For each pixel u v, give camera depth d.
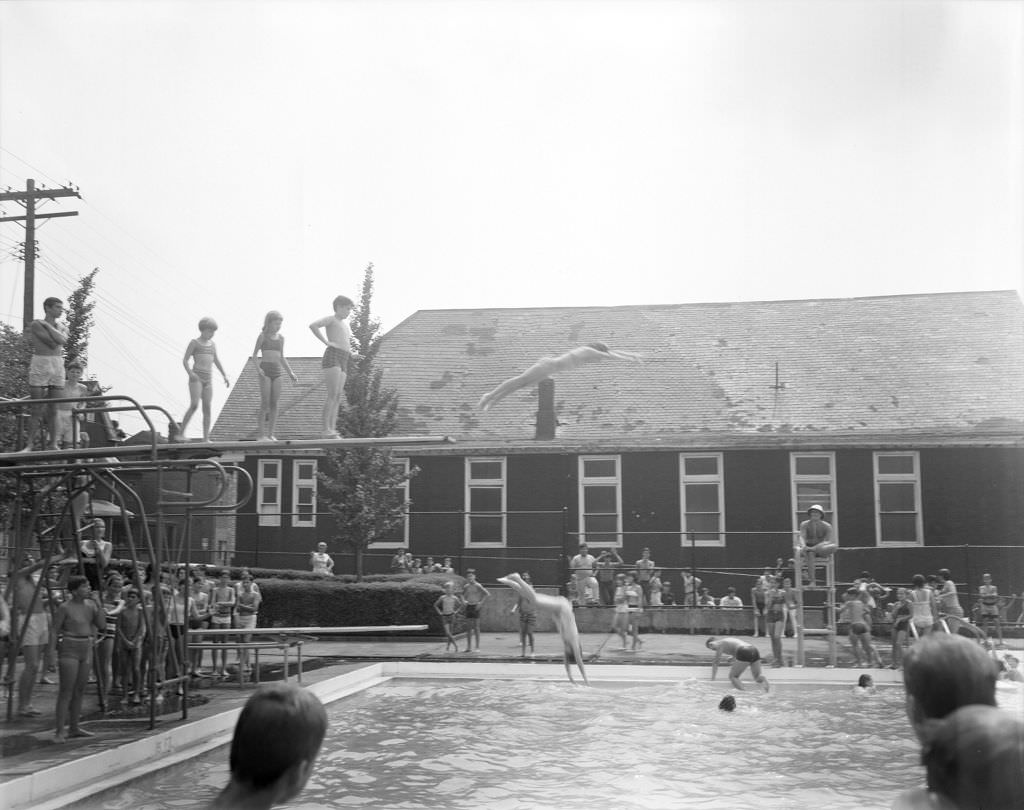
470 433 31.78
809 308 34.88
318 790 10.21
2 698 13.99
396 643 23.19
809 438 28.98
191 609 15.67
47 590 13.31
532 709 15.13
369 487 25.39
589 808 9.46
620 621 21.31
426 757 11.84
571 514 29.67
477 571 29.03
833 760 11.61
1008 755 2.63
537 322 35.94
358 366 26.67
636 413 31.67
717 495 29.39
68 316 25.36
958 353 32.03
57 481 13.27
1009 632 23.48
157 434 12.63
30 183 28.47
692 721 14.08
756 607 23.69
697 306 35.69
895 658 19.23
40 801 8.99
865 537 28.56
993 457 28.45
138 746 10.80
